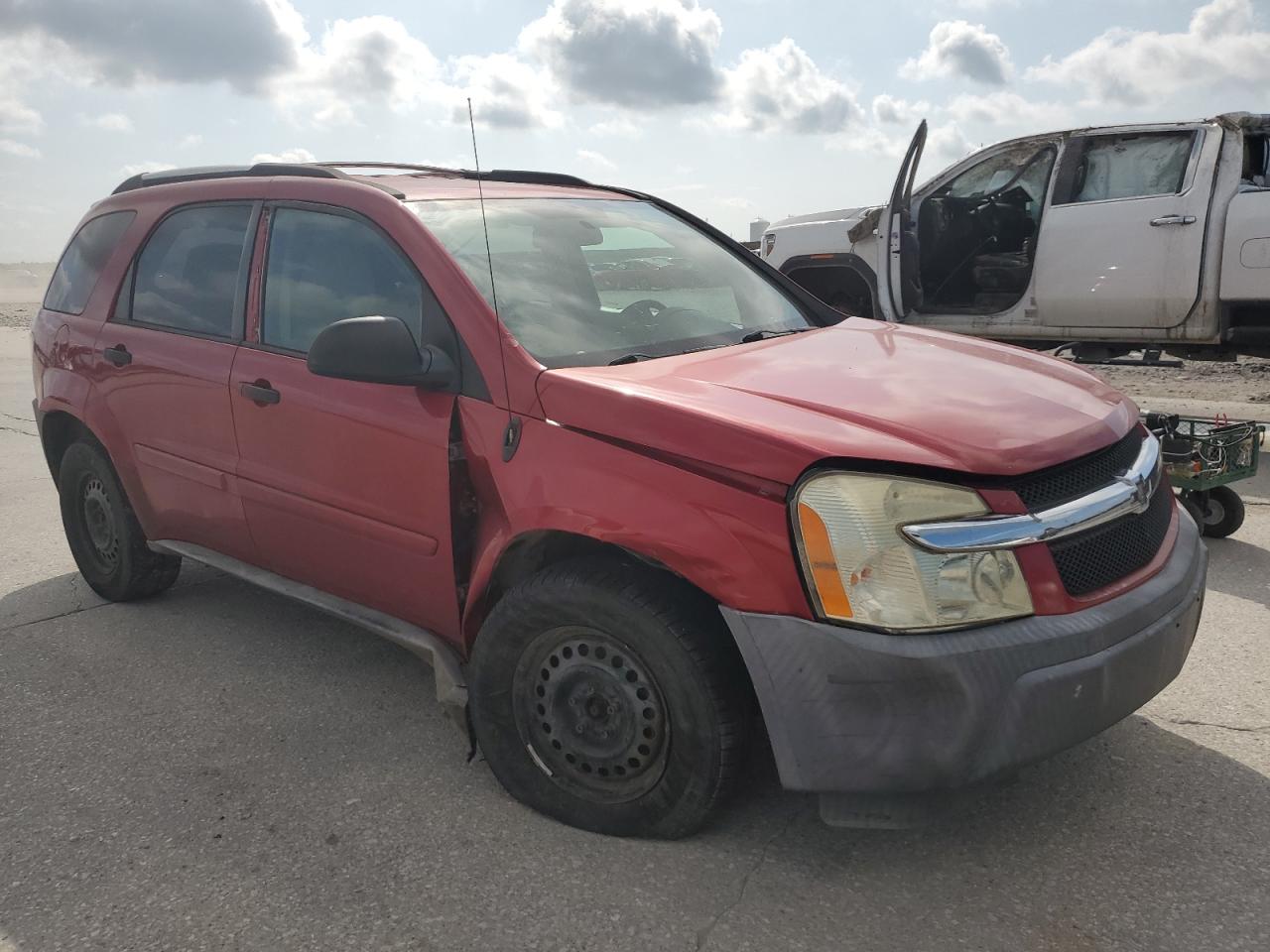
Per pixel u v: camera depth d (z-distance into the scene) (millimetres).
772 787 2965
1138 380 10594
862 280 9227
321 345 2906
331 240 3447
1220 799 2883
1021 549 2359
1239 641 3994
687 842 2736
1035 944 2332
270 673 3900
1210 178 7223
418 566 3137
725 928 2410
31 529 6066
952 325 8469
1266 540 5301
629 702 2668
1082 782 2986
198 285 3902
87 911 2543
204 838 2838
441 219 3293
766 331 3605
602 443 2648
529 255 3314
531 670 2834
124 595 4602
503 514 2840
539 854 2717
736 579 2410
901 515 2328
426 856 2725
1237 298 7156
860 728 2332
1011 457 2414
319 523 3393
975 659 2273
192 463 3840
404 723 3486
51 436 4668
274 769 3203
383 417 3115
